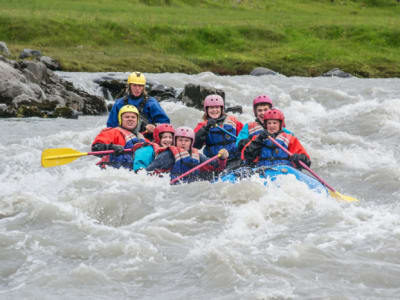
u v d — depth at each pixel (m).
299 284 12.61
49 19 101.31
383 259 14.02
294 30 117.62
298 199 19.05
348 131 37.97
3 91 47.00
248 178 21.55
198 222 17.17
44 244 15.26
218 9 153.00
